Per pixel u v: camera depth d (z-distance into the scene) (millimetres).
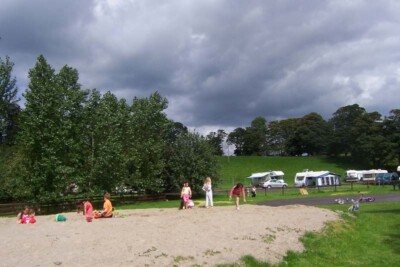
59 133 42625
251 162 158000
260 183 103062
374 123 149375
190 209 29203
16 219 27266
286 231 18609
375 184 84875
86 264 11375
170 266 11805
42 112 42281
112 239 14703
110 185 50312
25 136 42406
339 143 159875
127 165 54812
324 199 46094
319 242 17812
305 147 184250
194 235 15938
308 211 25656
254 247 15008
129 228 17531
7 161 45406
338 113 177875
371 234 20906
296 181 98062
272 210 26109
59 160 42500
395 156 135000
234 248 14461
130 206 45438
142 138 59906
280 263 14086
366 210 30703
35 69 44250
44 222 23359
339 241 18594
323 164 154375
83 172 48219
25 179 42500
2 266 11164
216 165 64688
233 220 20203
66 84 46281
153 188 58188
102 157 48906
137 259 12016
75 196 46656
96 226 18531
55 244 13859
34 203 41875
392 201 40469
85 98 48281
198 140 64125
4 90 54312
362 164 151625
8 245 13953
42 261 11625
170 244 14109
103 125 51000
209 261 12727
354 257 16062
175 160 62656
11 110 60938
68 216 27578
